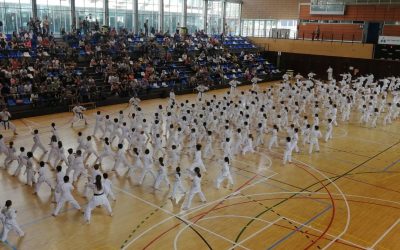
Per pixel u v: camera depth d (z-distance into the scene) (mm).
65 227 11812
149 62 35406
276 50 47656
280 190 14961
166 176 14648
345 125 25828
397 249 11062
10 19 33938
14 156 16625
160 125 22531
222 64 42031
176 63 38250
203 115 22859
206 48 42344
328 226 12242
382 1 41125
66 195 12422
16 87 26188
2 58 28875
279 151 19875
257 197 14250
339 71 43219
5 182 15156
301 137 22453
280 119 23938
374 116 25422
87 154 18234
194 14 48688
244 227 12016
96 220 12273
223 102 25828
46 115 26266
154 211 12953
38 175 15266
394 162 18719
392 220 12820
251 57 45406
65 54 31594
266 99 27125
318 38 45062
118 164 16328
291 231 11859
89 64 32500
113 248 10734
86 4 38375
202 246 10906
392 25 40844
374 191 15164
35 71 27938
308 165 17922
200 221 12344
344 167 17812
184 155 18703
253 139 21500
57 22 36938
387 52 39938
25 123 24031
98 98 29141
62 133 21938
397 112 27938
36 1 34906
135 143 19094
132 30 42562
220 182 14992
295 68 46500
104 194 12242
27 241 11016
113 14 40812
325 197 14453
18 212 12680
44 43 31781
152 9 44031
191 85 36031
